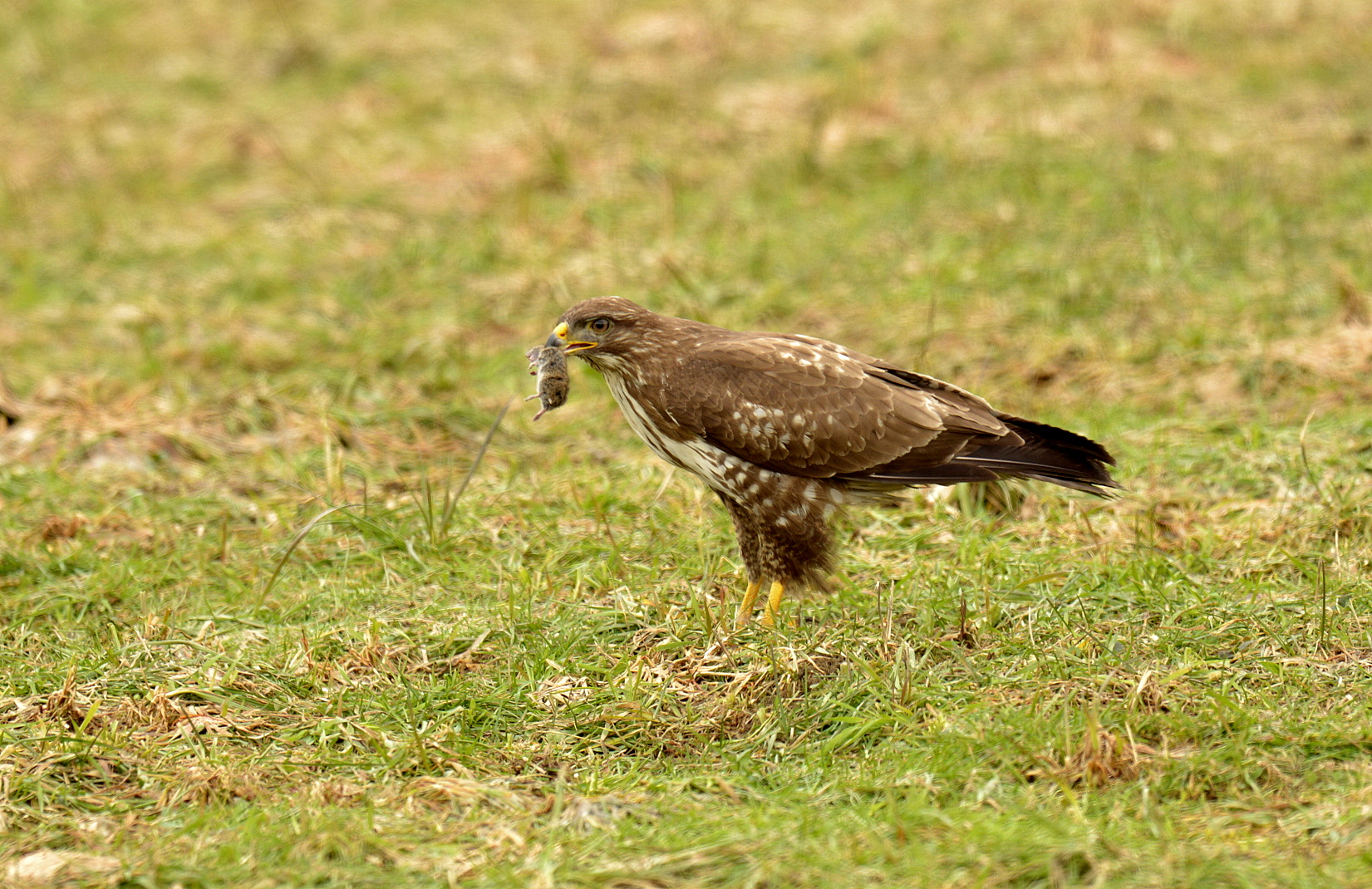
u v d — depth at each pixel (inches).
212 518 496.1
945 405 411.2
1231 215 698.2
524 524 482.9
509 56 983.6
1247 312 613.9
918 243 709.3
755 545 421.7
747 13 1001.5
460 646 403.5
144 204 826.2
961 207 736.3
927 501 484.4
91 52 1040.2
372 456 550.0
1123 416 545.6
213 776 337.7
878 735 350.3
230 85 979.3
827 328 645.3
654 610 416.5
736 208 760.3
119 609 438.3
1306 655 370.6
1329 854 289.1
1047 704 350.3
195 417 572.7
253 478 527.5
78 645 412.8
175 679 385.7
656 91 904.3
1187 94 835.4
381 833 315.6
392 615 424.5
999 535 460.1
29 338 678.5
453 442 564.1
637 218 760.3
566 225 756.6
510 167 837.8
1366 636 376.5
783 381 406.6
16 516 498.9
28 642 416.5
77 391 598.5
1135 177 743.7
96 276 741.9
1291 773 321.7
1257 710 343.9
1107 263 667.4
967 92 870.4
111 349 666.2
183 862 302.8
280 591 443.8
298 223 785.6
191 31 1058.7
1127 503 476.4
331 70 987.9
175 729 364.5
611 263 708.7
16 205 824.3
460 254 731.4
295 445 555.2
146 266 754.2
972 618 401.1
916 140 800.9
